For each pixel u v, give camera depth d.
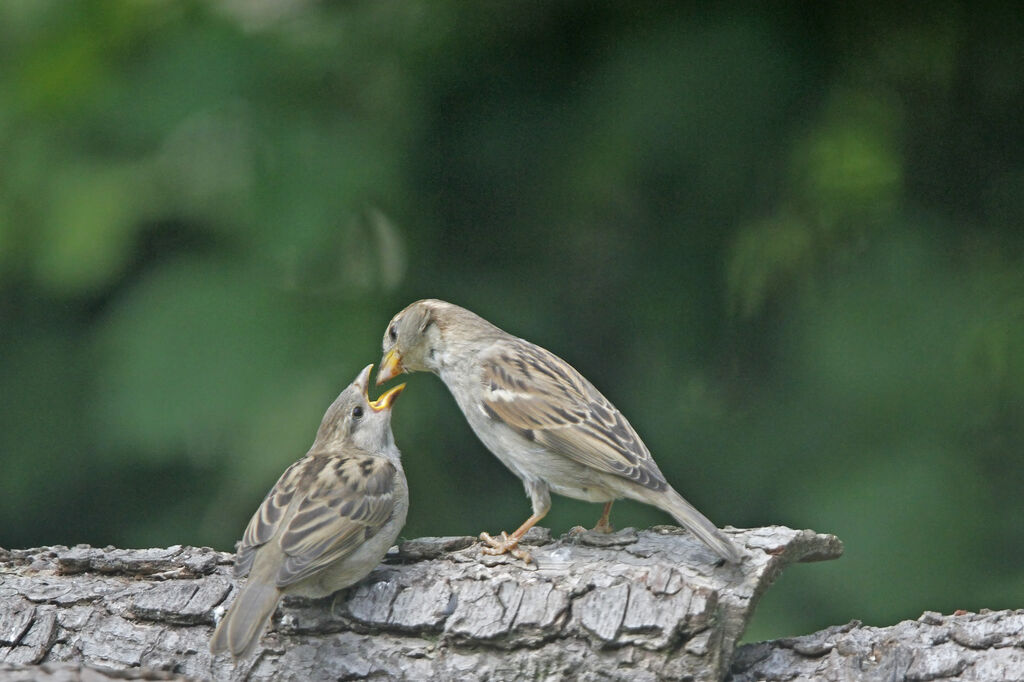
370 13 12.84
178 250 12.47
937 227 12.95
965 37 12.90
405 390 12.73
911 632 8.33
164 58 12.30
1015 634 8.12
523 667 8.25
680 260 13.29
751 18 12.55
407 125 12.78
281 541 8.45
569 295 13.41
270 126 12.23
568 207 13.23
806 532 8.78
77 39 12.30
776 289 13.14
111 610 8.84
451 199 13.14
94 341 12.58
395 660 8.43
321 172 12.22
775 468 12.90
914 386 12.55
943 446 12.38
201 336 11.85
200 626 8.72
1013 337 12.38
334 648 8.52
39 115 12.23
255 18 12.68
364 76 12.76
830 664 8.34
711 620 8.05
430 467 12.90
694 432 13.25
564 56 12.98
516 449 10.04
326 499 8.64
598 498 9.92
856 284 12.90
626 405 13.44
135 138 12.28
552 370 10.18
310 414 11.76
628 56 12.62
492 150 13.06
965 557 12.05
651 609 8.12
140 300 12.05
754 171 12.85
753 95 12.46
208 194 12.37
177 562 9.05
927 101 13.08
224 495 12.51
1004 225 12.96
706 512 13.05
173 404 11.73
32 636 8.77
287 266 12.26
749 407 13.17
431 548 8.97
